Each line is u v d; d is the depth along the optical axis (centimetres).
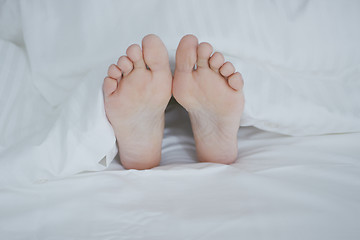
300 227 52
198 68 62
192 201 57
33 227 55
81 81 65
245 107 66
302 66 71
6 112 69
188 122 80
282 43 70
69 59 70
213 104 63
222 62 60
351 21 72
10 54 73
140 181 61
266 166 63
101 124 61
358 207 54
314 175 61
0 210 57
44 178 61
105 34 69
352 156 66
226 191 58
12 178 59
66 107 63
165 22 68
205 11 69
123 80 61
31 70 72
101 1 69
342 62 72
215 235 51
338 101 70
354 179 60
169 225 53
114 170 65
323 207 54
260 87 67
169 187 60
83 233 53
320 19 71
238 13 69
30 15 71
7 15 76
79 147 61
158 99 62
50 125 66
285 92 68
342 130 70
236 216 53
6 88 70
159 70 60
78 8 70
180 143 76
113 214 55
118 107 61
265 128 70
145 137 65
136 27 68
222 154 68
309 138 71
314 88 71
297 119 68
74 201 57
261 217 53
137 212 55
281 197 56
